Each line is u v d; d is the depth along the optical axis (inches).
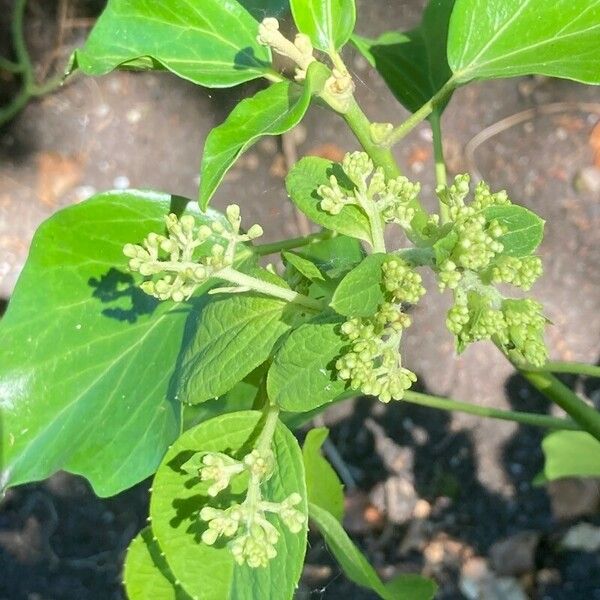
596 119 17.7
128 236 7.4
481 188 6.1
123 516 16.2
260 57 7.2
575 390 16.5
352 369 5.6
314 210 6.2
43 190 18.3
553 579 15.4
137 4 7.0
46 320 7.3
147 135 18.6
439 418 16.5
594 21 6.6
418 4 18.2
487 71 6.8
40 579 15.8
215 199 18.0
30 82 18.5
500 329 5.6
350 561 7.2
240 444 6.5
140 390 7.4
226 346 6.4
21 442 7.2
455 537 15.8
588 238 17.2
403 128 6.9
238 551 5.7
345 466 16.4
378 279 5.5
